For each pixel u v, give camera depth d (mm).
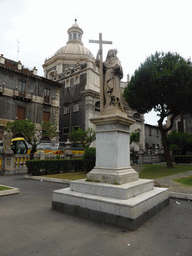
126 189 3820
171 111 17062
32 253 2557
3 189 6695
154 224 3682
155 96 15922
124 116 5125
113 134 4684
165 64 16156
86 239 2979
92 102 31672
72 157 17125
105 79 5438
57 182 9523
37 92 27688
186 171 14203
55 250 2643
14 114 24828
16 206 4855
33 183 9188
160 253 2613
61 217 3959
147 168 16328
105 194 4023
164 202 4965
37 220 3787
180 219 4020
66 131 34375
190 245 2859
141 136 38656
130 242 2906
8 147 13570
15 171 13492
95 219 3773
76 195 4141
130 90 17125
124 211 3463
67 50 43344
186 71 14281
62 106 35938
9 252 2574
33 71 27422
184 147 24531
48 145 23688
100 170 4625
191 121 31328
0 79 23734
